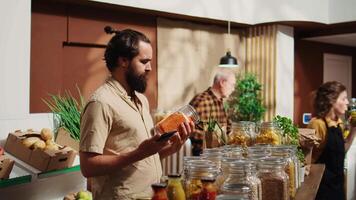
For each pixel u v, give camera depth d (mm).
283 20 6477
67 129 3025
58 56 4957
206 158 1827
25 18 3164
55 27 4914
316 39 7762
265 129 2514
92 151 1942
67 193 2961
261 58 6859
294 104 7645
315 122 3570
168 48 6047
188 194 1579
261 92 6844
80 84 5207
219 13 6172
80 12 5133
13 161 2412
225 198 1218
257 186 1656
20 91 3119
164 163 4004
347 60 8688
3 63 3014
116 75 2131
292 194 2016
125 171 2049
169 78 6078
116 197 2029
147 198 1615
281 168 1847
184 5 5758
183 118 1868
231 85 4875
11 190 2516
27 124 2971
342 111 3613
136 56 2082
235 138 2459
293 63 7090
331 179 3477
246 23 6547
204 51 6484
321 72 8156
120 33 2123
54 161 2600
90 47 5293
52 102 4805
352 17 6543
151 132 2221
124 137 2061
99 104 1990
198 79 6426
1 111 2982
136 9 5418
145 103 2324
